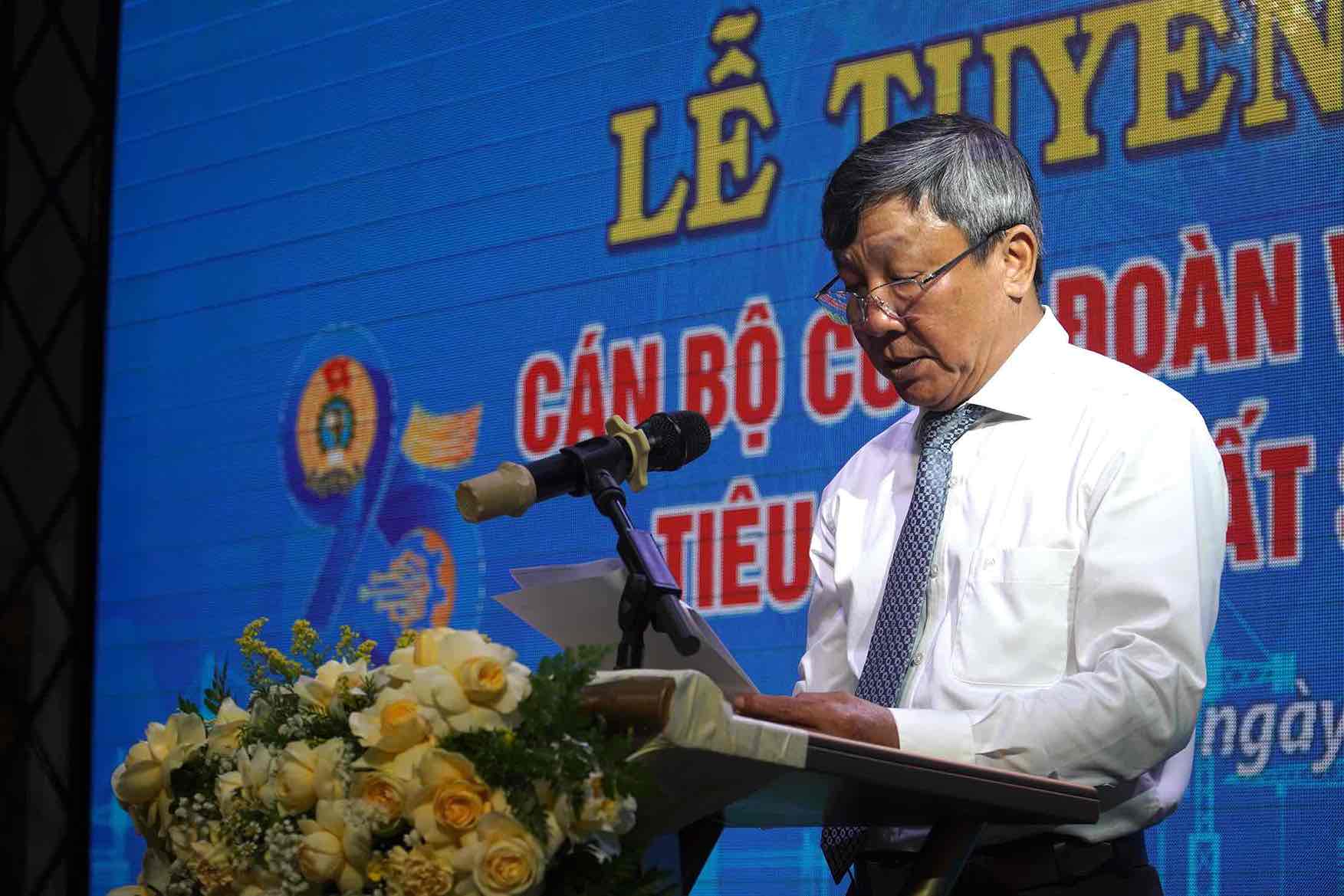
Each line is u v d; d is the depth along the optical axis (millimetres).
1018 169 2359
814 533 2600
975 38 3484
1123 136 3270
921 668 2260
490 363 4086
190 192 4656
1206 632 2127
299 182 4469
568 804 1360
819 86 3691
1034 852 2043
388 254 4293
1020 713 1952
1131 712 1971
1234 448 3078
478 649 1414
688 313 3801
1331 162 3045
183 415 4570
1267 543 3020
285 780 1436
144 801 1622
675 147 3875
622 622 1699
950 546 2291
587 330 3947
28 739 4617
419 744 1381
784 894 3439
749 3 3805
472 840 1329
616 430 1895
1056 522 2191
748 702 1805
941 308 2297
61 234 4797
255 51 4598
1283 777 2953
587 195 3992
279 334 4445
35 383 4762
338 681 1507
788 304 3662
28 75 4836
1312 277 3037
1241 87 3148
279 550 4352
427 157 4262
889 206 2303
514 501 1775
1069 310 3293
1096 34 3324
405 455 4176
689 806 1591
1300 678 2955
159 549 4547
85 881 4516
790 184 3699
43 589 4691
